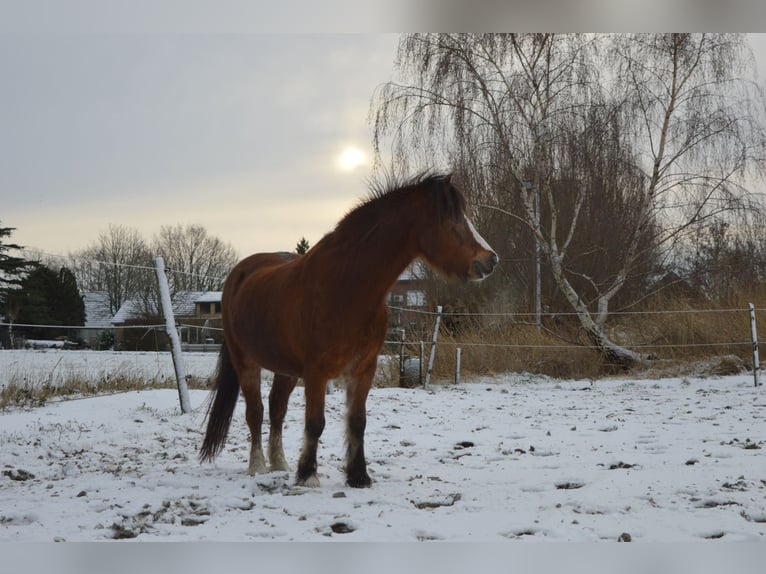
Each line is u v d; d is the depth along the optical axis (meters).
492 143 19.62
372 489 6.15
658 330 19.88
